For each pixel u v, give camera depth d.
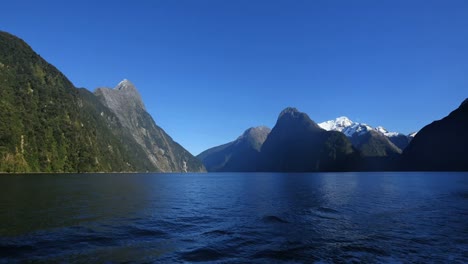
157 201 48.28
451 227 27.38
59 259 17.39
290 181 127.00
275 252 19.30
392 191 69.88
